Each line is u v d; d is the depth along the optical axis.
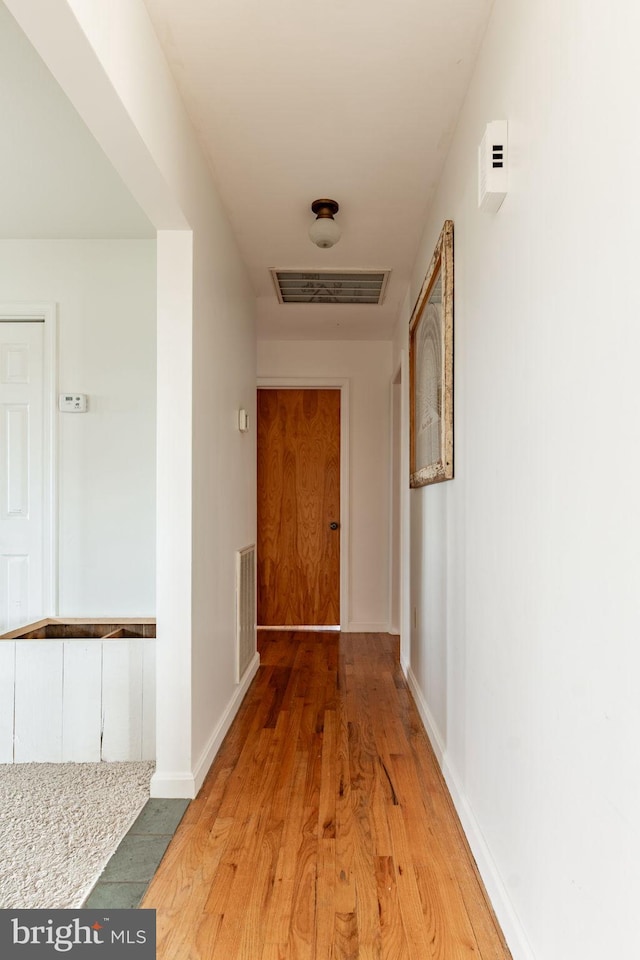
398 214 2.88
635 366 0.84
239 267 3.24
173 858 1.73
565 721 1.09
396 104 2.07
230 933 1.42
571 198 1.07
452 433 2.16
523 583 1.34
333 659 4.04
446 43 1.79
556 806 1.13
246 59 1.85
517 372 1.40
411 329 3.36
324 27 1.73
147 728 2.43
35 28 1.23
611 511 0.91
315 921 1.46
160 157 1.79
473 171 1.88
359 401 4.98
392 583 4.85
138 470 3.14
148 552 3.13
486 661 1.67
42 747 2.43
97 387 3.16
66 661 2.43
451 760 2.16
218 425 2.66
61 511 3.14
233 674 2.99
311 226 2.85
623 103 0.87
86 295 3.17
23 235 3.12
